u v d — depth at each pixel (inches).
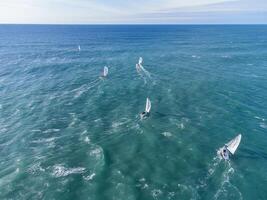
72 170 1573.6
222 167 1611.7
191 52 6107.3
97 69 4200.3
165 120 2240.4
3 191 1406.3
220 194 1391.5
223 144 1883.6
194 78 3580.2
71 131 2063.2
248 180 1504.7
